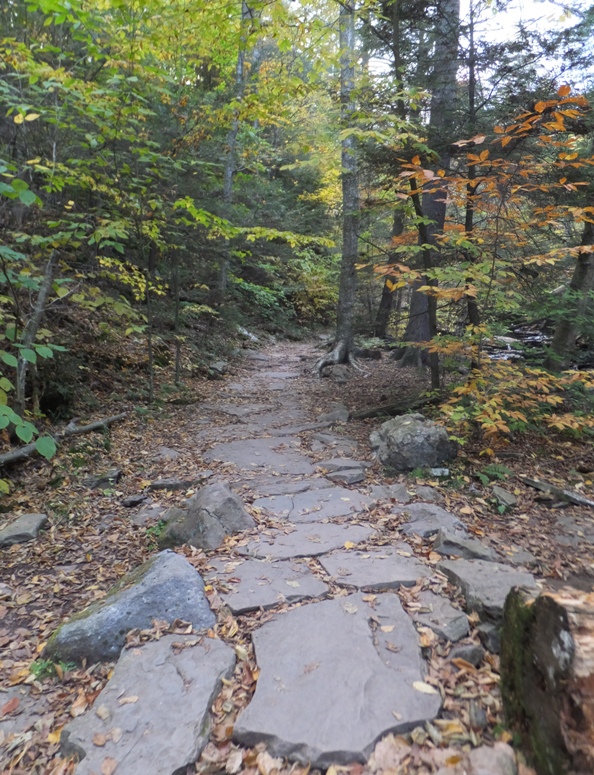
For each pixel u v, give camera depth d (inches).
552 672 75.8
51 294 316.8
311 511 189.0
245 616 124.7
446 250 290.4
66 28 307.1
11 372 265.3
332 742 84.4
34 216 301.9
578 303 307.0
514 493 205.2
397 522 177.0
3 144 281.6
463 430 251.1
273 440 288.5
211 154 430.3
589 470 226.4
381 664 103.2
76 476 235.8
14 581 157.3
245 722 89.3
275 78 346.6
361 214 347.3
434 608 124.0
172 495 218.8
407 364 501.4
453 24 278.2
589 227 300.2
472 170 266.7
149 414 332.8
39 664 116.3
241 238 543.2
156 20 289.4
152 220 332.2
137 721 91.4
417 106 281.1
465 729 88.6
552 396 227.6
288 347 741.3
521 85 263.0
